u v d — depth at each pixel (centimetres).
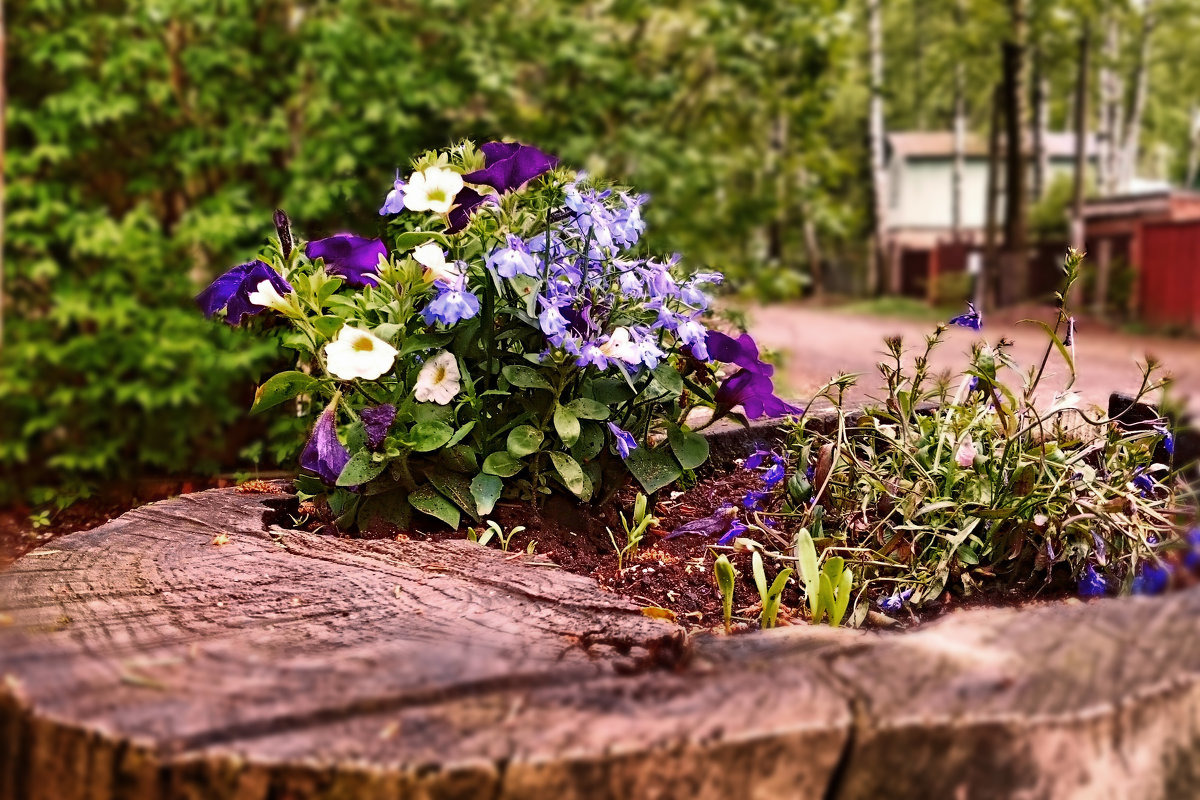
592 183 263
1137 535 211
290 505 242
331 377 229
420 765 117
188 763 118
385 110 665
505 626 165
